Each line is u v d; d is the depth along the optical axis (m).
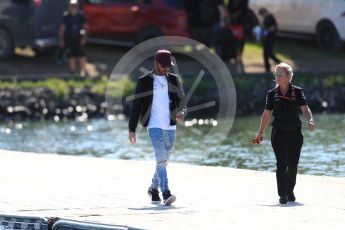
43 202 38.53
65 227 32.09
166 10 97.31
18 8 95.06
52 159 52.72
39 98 88.38
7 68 96.12
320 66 103.88
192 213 35.88
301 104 38.88
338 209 36.91
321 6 107.25
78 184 43.69
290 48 110.81
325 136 70.00
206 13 99.62
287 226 33.06
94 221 33.34
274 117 39.03
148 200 39.31
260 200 39.34
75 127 80.31
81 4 101.75
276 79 38.72
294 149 38.75
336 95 95.12
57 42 96.00
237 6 105.06
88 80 91.50
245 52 106.81
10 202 38.47
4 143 69.56
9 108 87.12
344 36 106.31
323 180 44.75
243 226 33.06
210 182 44.41
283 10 110.00
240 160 58.34
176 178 45.66
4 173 47.12
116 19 100.19
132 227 30.78
